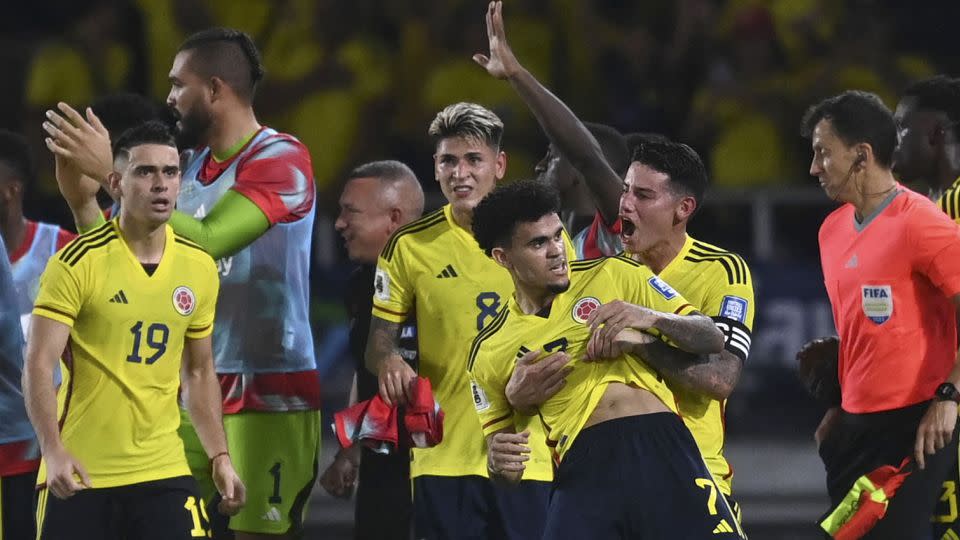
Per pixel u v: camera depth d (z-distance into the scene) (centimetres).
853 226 2364
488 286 2362
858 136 2306
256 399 2600
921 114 2506
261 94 4656
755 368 4381
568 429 1984
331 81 4653
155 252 2205
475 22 4716
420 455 2402
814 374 2455
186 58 2522
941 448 2300
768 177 4678
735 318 2034
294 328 2622
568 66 4778
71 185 2303
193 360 2273
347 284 2677
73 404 2180
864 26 4850
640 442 1959
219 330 2603
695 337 1914
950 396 2245
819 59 4794
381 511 2542
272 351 2603
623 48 4850
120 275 2172
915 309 2306
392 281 2402
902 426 2317
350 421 2353
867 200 2336
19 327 2500
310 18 4722
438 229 2400
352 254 2620
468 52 4706
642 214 2070
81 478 2122
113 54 4688
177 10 4675
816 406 4409
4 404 2492
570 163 2339
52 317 2139
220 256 2456
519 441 2009
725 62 4794
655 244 2080
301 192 2534
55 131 2245
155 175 2161
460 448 2370
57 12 5362
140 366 2183
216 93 2519
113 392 2173
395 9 4747
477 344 2053
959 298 2264
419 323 2397
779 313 4378
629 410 1973
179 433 2583
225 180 2530
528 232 1961
